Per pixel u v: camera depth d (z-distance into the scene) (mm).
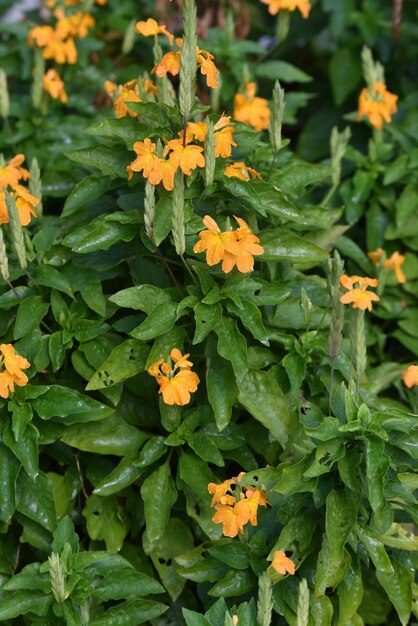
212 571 3650
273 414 3752
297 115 6824
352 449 3441
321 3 6699
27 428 3605
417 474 3555
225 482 3424
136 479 3783
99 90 5656
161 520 3645
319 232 4363
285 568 3289
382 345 4773
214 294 3555
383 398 4492
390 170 4895
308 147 6375
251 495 3424
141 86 3934
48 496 3707
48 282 3807
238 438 3828
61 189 4711
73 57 5203
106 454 3980
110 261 3879
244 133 3854
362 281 3652
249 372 3768
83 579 3539
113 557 3664
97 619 3605
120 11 5977
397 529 3580
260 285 3604
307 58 6930
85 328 3848
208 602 3764
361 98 4863
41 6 6691
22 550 3965
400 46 6336
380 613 3949
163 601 3895
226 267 3365
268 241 3861
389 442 3453
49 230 4047
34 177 4047
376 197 5016
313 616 3521
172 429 3766
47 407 3615
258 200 3623
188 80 3361
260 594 3229
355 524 3480
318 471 3314
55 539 3604
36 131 5203
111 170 3844
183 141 3473
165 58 3551
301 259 3854
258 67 5473
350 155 5023
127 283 4184
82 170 4594
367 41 6191
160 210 3598
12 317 4000
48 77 5074
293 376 3783
